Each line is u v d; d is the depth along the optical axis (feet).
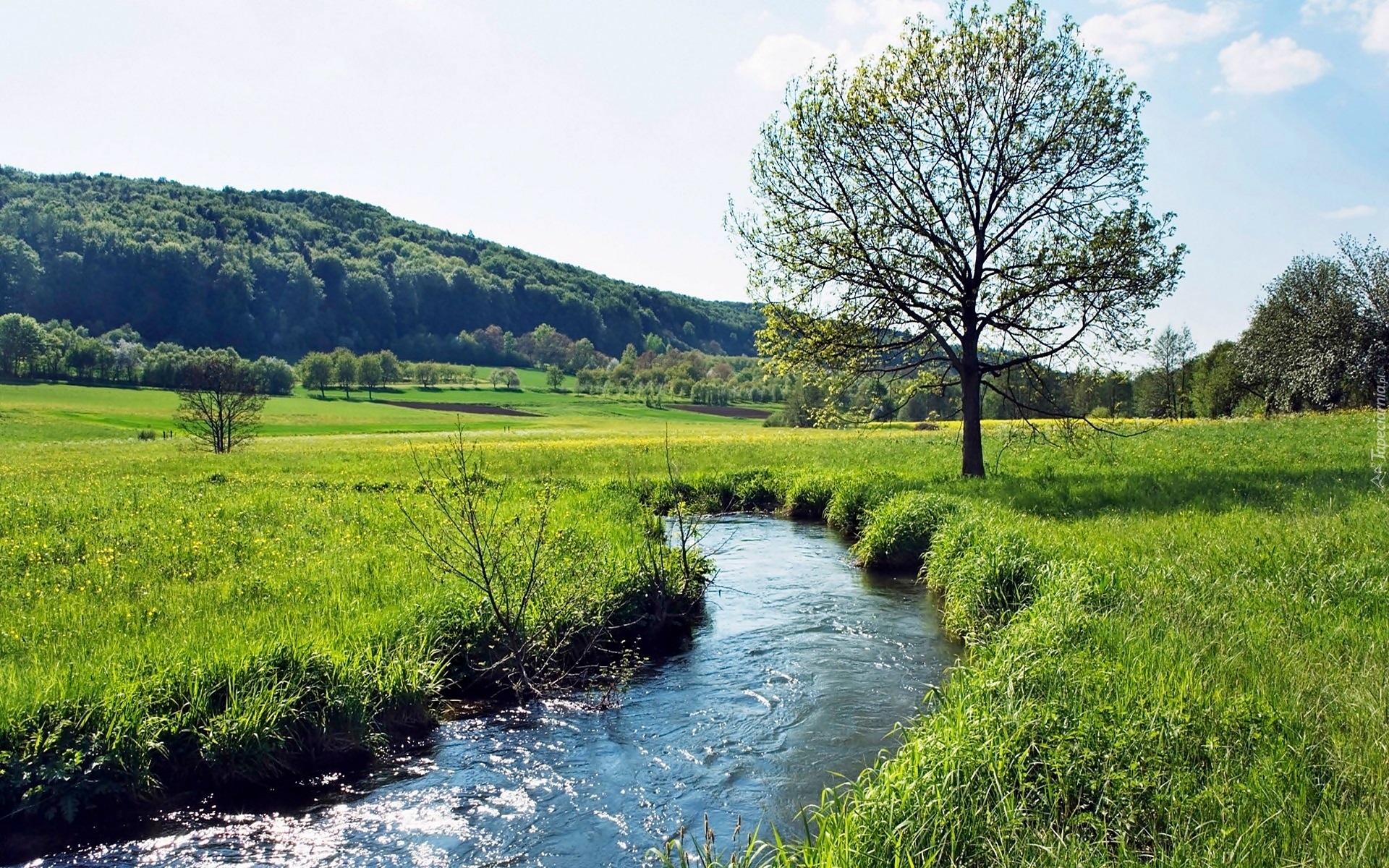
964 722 21.68
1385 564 33.14
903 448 125.49
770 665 35.83
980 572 39.73
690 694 32.68
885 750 24.61
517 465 114.93
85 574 38.63
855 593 48.70
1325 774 17.63
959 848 16.97
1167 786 17.63
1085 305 70.54
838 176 74.18
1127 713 20.83
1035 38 71.41
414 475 93.81
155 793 23.40
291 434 252.42
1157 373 266.98
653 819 23.04
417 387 479.41
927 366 84.69
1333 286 160.76
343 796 24.40
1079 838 16.66
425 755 27.27
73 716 23.44
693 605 43.91
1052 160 72.02
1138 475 71.97
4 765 21.80
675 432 244.22
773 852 20.99
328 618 32.12
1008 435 88.63
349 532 52.11
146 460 128.77
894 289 73.20
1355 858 14.30
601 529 52.90
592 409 412.57
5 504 61.05
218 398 163.63
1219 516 47.14
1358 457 78.74
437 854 21.34
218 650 27.35
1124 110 70.79
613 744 27.99
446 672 32.68
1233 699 20.68
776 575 53.98
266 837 22.15
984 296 77.10
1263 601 29.86
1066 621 28.86
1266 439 102.99
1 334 361.51
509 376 501.56
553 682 33.50
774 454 125.80
